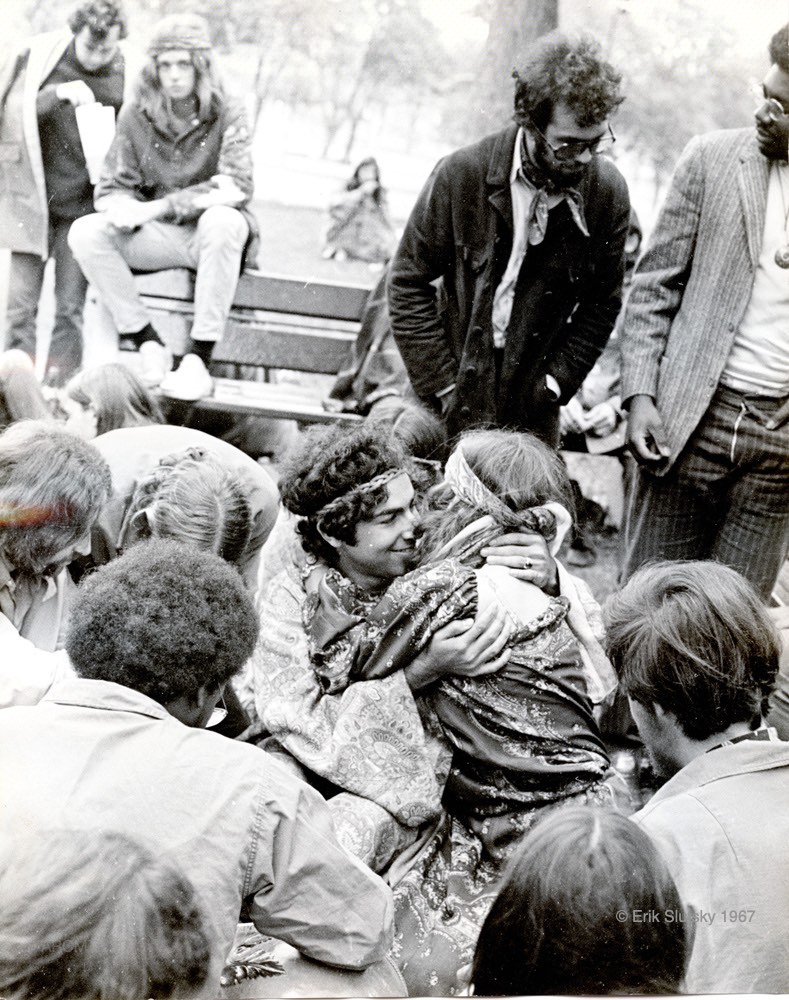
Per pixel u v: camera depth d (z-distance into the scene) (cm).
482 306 367
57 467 241
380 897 192
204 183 393
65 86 376
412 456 311
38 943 172
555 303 370
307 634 249
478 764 234
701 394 343
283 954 204
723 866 199
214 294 397
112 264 391
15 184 382
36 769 179
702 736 220
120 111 382
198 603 192
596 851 172
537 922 170
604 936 169
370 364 411
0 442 246
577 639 253
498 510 249
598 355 377
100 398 357
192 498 271
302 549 271
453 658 231
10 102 375
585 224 360
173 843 176
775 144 331
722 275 338
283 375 417
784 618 350
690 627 216
